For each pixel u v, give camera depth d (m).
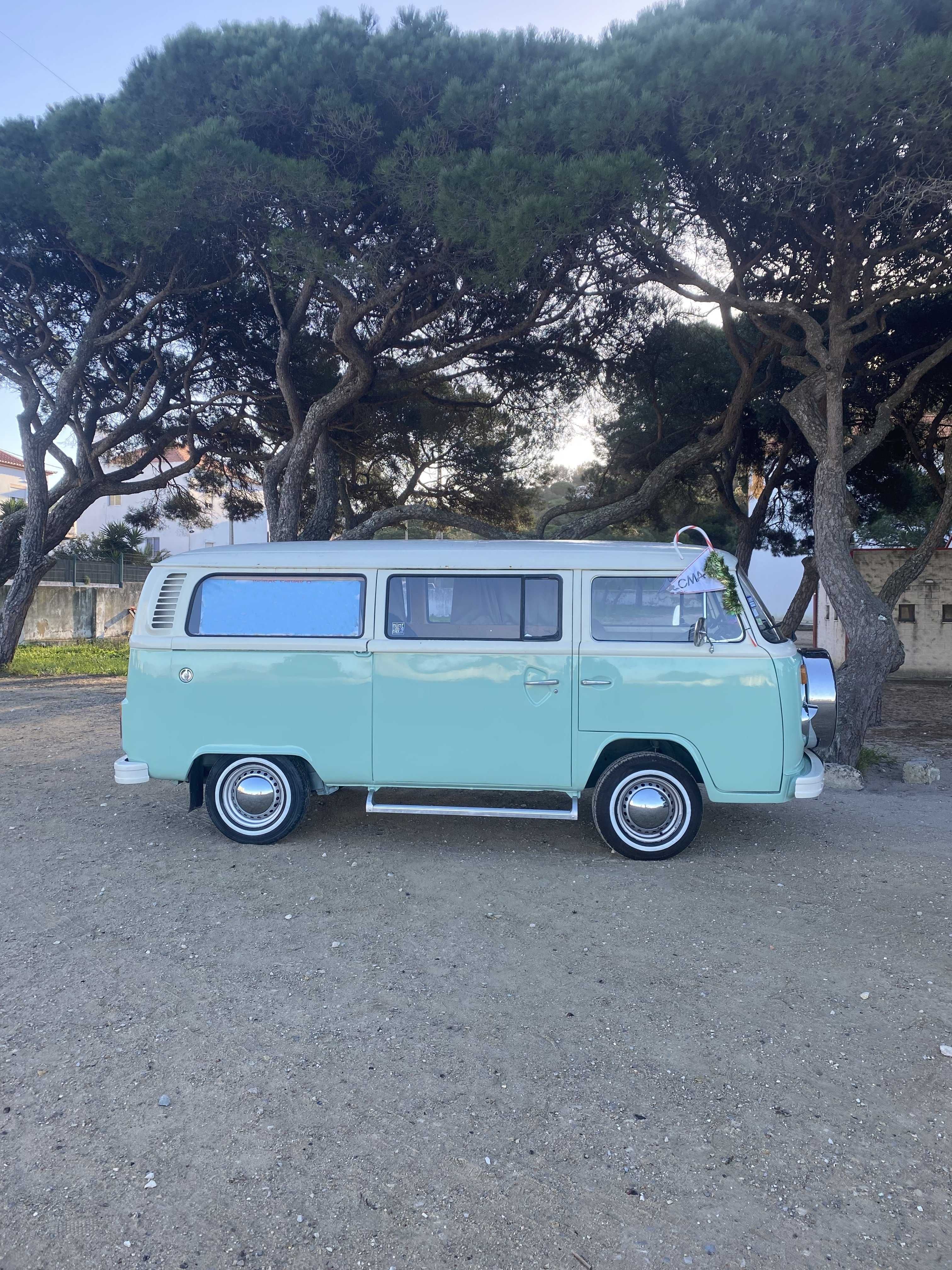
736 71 7.89
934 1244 2.38
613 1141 2.82
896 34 7.89
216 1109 2.97
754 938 4.44
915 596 18.30
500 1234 2.41
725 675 5.48
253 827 5.98
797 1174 2.66
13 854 5.80
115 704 13.00
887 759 9.28
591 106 8.50
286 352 12.92
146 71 10.92
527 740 5.62
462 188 8.93
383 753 5.73
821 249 10.32
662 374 14.66
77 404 17.02
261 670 5.79
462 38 9.81
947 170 8.41
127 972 4.03
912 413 14.38
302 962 4.14
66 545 31.39
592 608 5.62
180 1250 2.35
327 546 6.01
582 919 4.67
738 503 20.55
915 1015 3.64
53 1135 2.83
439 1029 3.53
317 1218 2.47
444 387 15.84
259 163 9.56
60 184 11.06
